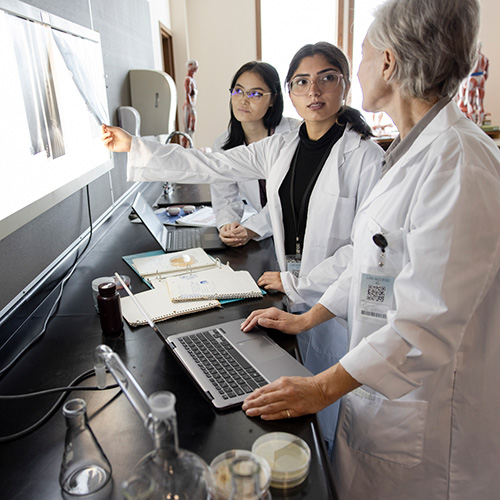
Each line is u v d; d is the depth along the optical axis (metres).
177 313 1.11
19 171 1.02
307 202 1.51
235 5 5.31
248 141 2.12
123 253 1.61
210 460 0.66
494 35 5.32
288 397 0.77
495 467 0.96
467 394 0.93
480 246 0.76
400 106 0.92
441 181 0.79
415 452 0.96
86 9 1.84
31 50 1.10
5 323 1.04
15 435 0.71
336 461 1.08
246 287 1.26
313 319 1.10
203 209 2.23
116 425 0.73
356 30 5.31
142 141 1.56
